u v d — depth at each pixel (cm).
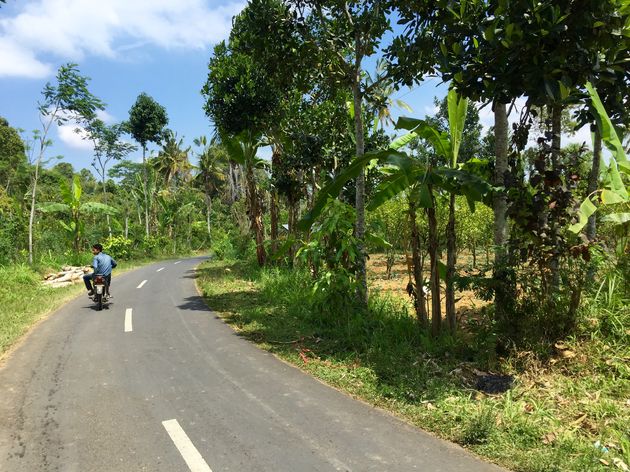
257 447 370
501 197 593
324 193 708
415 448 365
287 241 1007
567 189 518
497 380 486
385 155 628
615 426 385
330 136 1369
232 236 2941
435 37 646
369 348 627
